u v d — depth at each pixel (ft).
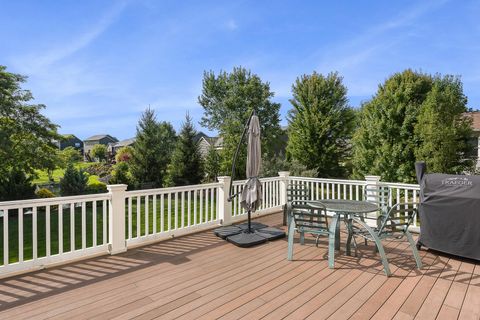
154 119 51.03
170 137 62.85
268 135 70.95
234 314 8.59
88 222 24.26
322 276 11.32
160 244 15.39
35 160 31.60
